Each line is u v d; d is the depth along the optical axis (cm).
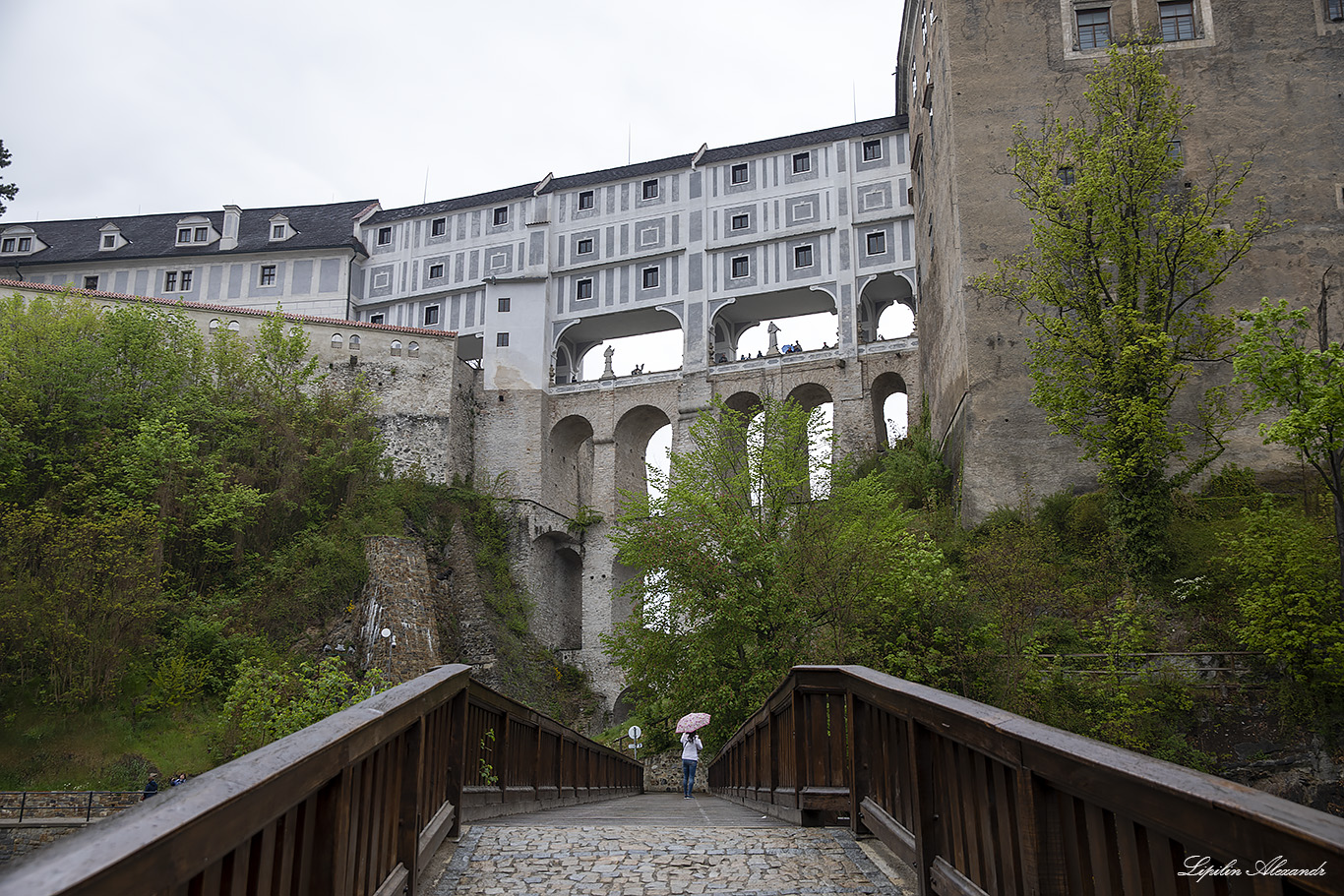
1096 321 2581
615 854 632
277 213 6588
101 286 6222
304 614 3959
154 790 2636
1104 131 2788
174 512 3991
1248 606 2119
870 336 5462
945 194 3738
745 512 2530
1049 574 2525
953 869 475
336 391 5116
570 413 5688
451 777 710
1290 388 2047
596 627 5191
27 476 3912
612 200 5916
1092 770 332
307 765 349
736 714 2300
